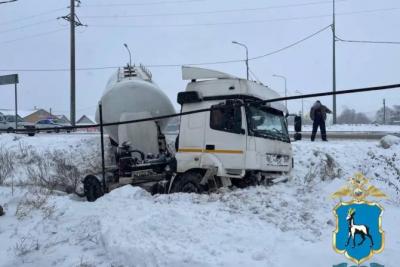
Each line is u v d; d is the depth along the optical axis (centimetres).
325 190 935
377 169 1270
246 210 785
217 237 625
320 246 589
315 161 1399
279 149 1066
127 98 1231
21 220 801
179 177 1061
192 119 1048
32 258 621
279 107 1115
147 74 1442
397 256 546
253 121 991
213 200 877
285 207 802
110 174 1161
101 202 909
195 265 537
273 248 589
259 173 1009
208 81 1047
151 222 680
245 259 552
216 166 1002
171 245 592
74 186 1242
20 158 1647
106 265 579
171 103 1289
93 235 686
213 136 1015
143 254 570
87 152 1658
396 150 1445
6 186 1198
